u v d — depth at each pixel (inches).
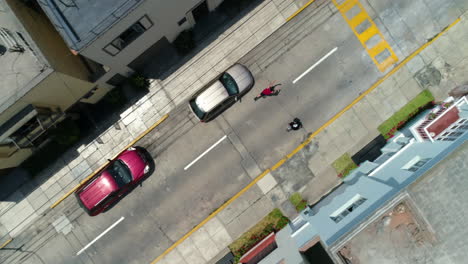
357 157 786.8
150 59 772.6
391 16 787.4
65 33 555.2
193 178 792.3
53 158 776.9
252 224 788.0
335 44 789.2
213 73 781.9
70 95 663.8
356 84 791.1
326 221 572.4
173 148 789.2
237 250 783.7
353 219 488.4
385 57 787.4
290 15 783.7
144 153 784.3
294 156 790.5
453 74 780.6
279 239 728.3
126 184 746.8
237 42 782.5
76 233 783.7
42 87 569.9
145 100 781.9
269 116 790.5
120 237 792.3
